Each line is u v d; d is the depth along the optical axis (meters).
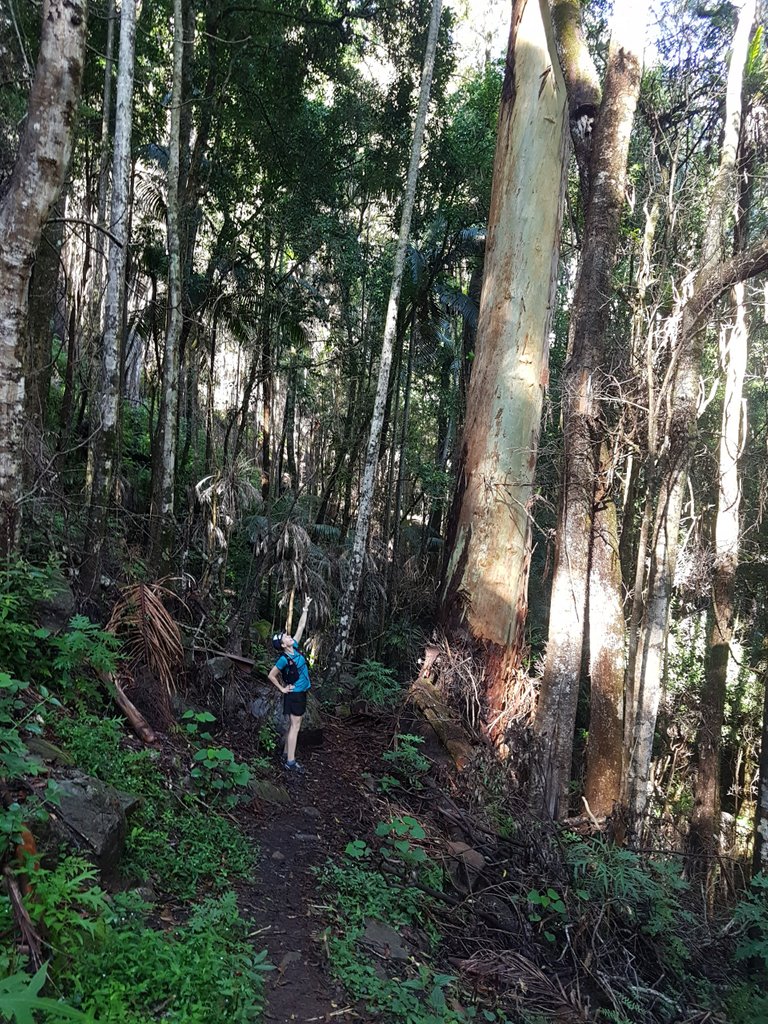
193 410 12.92
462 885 5.84
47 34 4.54
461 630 8.68
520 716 8.16
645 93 10.23
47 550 6.46
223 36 10.94
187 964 3.28
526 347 8.73
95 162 11.99
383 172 13.44
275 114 12.45
